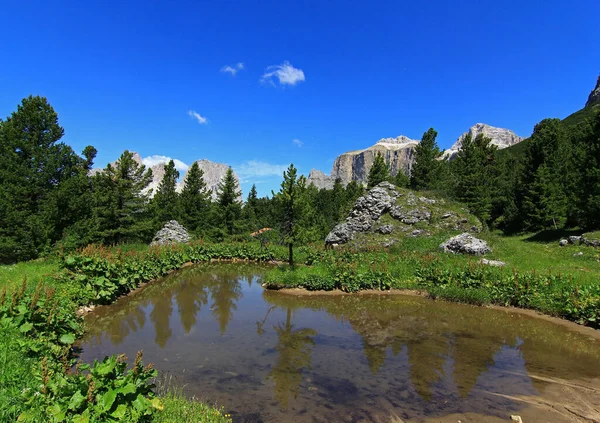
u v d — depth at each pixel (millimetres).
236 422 5949
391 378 7836
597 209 24469
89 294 12453
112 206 29391
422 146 47812
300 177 21719
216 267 24609
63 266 12672
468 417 6281
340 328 11680
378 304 14953
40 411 4441
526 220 36312
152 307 13852
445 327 11875
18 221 18688
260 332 11109
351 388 7324
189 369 8109
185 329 11242
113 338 10125
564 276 14742
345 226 28672
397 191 29547
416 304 14945
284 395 6957
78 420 4207
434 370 8320
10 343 6328
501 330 11602
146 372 5402
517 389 7406
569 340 10672
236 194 40031
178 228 34969
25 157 20938
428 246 24078
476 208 41062
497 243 23781
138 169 32969
